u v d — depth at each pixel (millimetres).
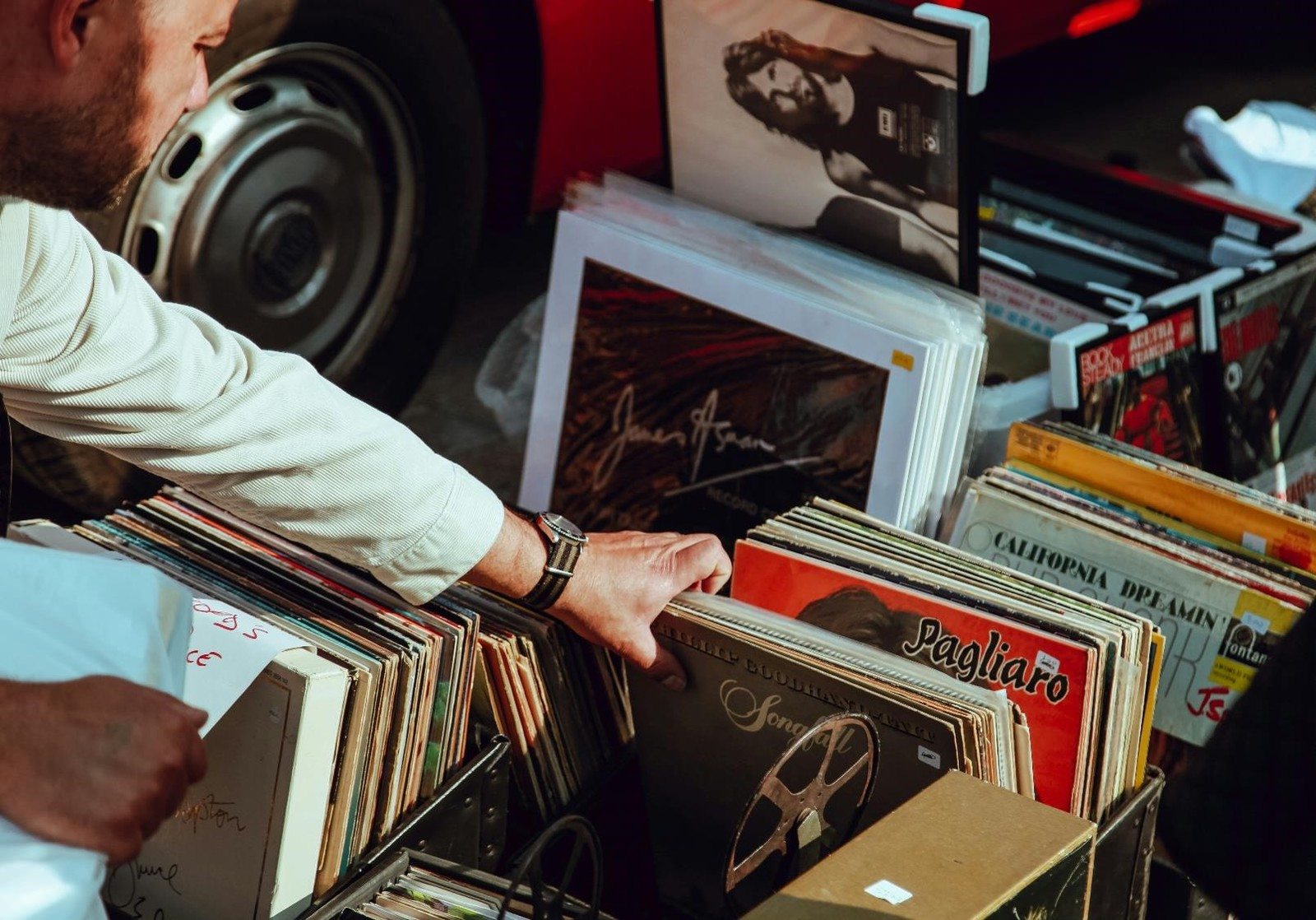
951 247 1966
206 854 1384
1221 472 2365
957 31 1738
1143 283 2641
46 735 885
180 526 1616
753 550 1712
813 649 1465
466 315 3385
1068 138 4637
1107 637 1515
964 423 1957
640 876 1799
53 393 1326
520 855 1593
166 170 2434
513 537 1485
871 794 1457
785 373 2023
